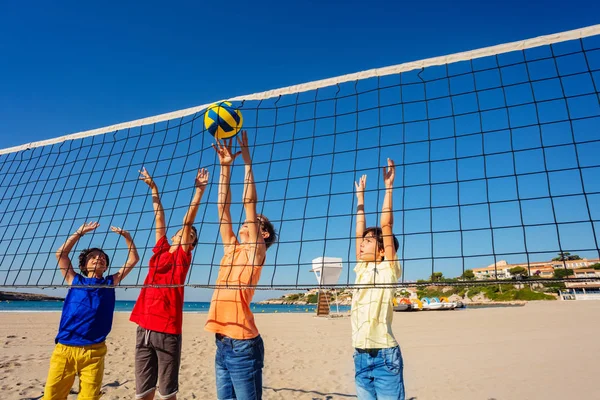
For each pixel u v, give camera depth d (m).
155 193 3.23
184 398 4.01
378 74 3.31
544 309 16.06
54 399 2.55
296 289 2.26
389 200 2.54
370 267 2.41
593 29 2.71
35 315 14.41
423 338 8.19
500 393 4.13
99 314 2.69
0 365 5.29
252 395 2.11
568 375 4.75
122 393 4.10
